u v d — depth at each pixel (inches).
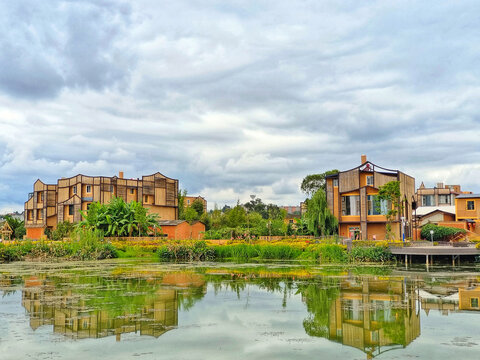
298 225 2508.6
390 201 2053.4
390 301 773.3
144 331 573.6
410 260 1533.0
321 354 475.5
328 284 989.8
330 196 2209.6
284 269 1362.0
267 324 611.5
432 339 530.3
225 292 884.0
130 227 2289.6
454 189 3447.3
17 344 512.7
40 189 3063.5
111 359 459.5
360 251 1631.4
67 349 494.6
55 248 1843.0
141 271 1315.2
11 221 3344.0
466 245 1590.8
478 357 461.4
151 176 3009.4
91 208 2325.3
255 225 2859.3
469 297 807.1
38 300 788.6
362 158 2245.3
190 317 655.1
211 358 463.2
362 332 566.3
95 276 1172.5
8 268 1421.0
